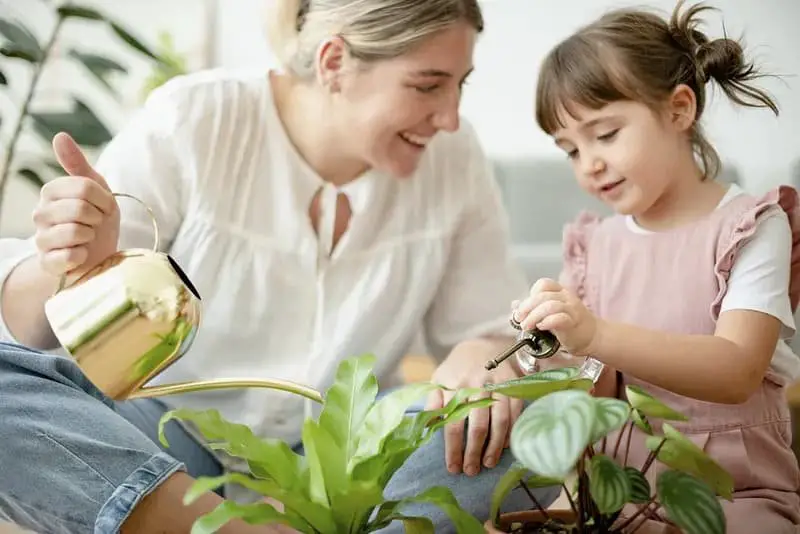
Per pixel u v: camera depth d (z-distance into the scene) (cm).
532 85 203
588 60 127
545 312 100
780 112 173
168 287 95
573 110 129
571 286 143
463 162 147
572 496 98
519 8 202
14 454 95
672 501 75
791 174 172
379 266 139
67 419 97
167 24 239
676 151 129
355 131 129
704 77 129
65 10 173
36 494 95
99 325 93
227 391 133
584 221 147
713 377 109
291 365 134
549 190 201
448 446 110
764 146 175
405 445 86
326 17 126
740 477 120
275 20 135
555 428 69
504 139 207
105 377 94
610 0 191
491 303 146
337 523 84
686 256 128
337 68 127
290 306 135
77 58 177
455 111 128
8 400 97
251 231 134
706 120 155
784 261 121
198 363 133
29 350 105
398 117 125
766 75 145
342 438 89
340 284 137
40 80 230
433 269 141
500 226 150
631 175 126
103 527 93
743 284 120
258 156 135
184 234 133
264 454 84
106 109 234
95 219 99
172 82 139
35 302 109
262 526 94
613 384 128
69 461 95
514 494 114
